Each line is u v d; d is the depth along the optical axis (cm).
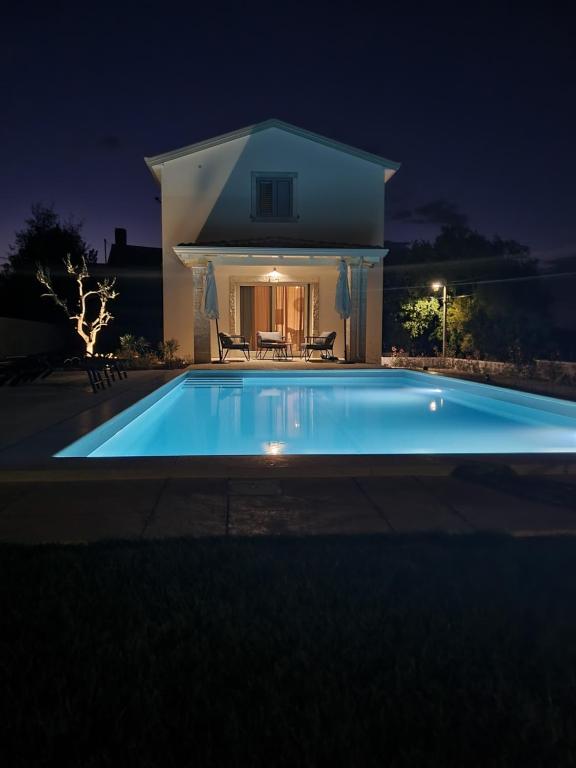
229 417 955
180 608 245
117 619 236
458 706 186
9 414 725
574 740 171
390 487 453
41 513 385
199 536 342
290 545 322
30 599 255
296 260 1652
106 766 158
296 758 162
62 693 190
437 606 249
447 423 909
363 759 162
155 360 1570
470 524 368
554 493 435
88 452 599
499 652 216
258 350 1808
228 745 167
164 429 847
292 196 1752
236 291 1811
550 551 312
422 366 1756
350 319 1636
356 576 278
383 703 186
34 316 2164
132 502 409
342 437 789
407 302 2022
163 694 190
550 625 234
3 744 167
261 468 481
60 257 2167
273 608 247
